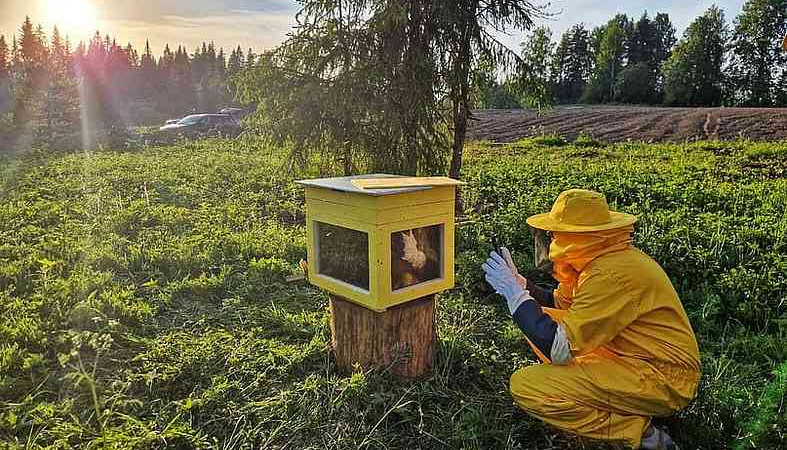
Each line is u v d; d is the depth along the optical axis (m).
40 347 3.93
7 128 25.19
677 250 5.61
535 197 8.45
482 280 5.12
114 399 3.30
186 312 4.66
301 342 4.04
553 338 2.76
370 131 7.82
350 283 3.36
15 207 8.27
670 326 2.74
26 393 3.39
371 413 3.16
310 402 3.27
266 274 5.46
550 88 8.99
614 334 2.72
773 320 4.30
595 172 11.19
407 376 3.43
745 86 55.94
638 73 62.41
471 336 4.12
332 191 3.29
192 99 57.72
